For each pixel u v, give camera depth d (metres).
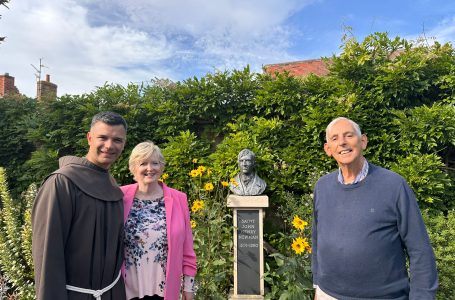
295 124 4.64
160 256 1.85
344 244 1.64
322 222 1.81
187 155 4.50
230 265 3.71
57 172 1.60
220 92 4.79
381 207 1.60
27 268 4.02
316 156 4.33
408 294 1.60
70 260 1.52
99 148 1.71
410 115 4.18
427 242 1.55
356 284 1.61
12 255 3.97
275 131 4.52
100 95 5.05
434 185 3.67
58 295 1.41
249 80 4.79
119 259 1.71
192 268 2.05
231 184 3.82
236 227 3.66
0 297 3.54
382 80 4.19
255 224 3.68
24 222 4.49
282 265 2.94
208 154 4.74
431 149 4.10
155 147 2.07
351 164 1.74
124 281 1.78
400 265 1.60
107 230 1.64
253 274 3.60
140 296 1.79
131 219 1.88
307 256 3.01
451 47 4.29
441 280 2.95
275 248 4.34
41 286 1.39
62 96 5.11
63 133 4.99
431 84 4.29
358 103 4.26
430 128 3.89
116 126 1.74
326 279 1.74
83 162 1.71
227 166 4.23
